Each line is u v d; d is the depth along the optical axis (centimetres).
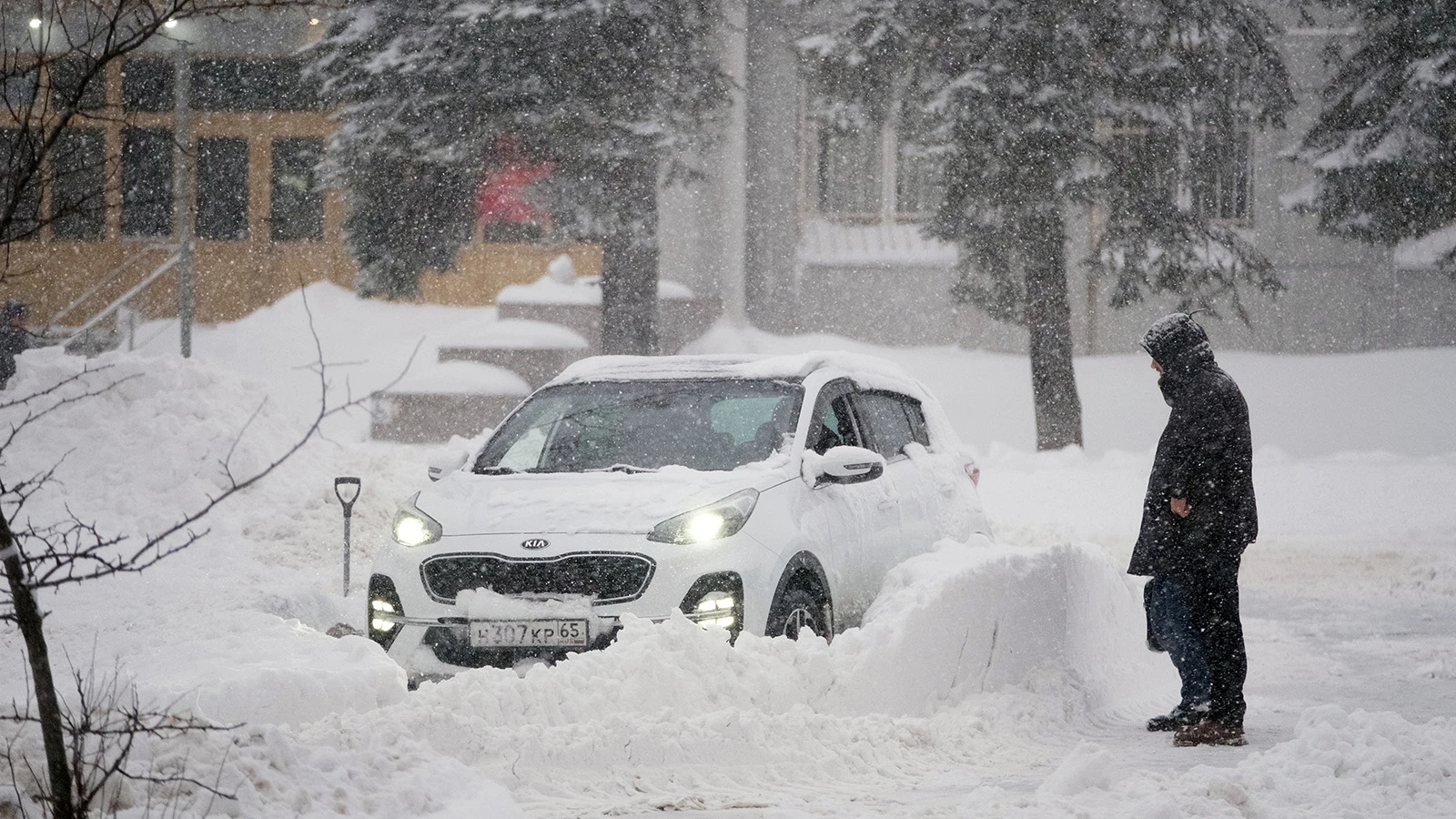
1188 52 9188
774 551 2988
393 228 9625
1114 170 9288
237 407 5444
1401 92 10181
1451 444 10638
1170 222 9469
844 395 3597
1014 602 3114
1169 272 9475
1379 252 12306
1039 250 9412
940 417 4078
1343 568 5788
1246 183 12400
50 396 5266
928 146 9044
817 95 9731
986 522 3962
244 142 12750
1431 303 12281
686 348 12119
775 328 12544
